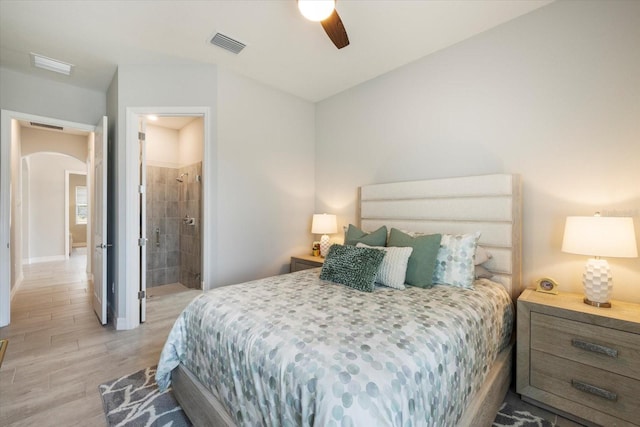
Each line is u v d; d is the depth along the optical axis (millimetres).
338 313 1466
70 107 3250
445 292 1880
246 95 3170
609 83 1910
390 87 3084
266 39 2484
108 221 3262
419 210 2736
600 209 1938
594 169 1963
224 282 3004
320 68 3004
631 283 1839
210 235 2947
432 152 2754
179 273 4824
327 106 3770
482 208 2324
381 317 1414
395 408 892
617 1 1879
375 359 1028
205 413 1431
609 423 1524
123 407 1736
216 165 2941
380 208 3078
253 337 1254
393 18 2229
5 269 2896
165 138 4734
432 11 2162
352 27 2334
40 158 6531
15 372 2092
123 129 2869
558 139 2098
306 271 2537
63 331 2803
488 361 1633
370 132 3279
